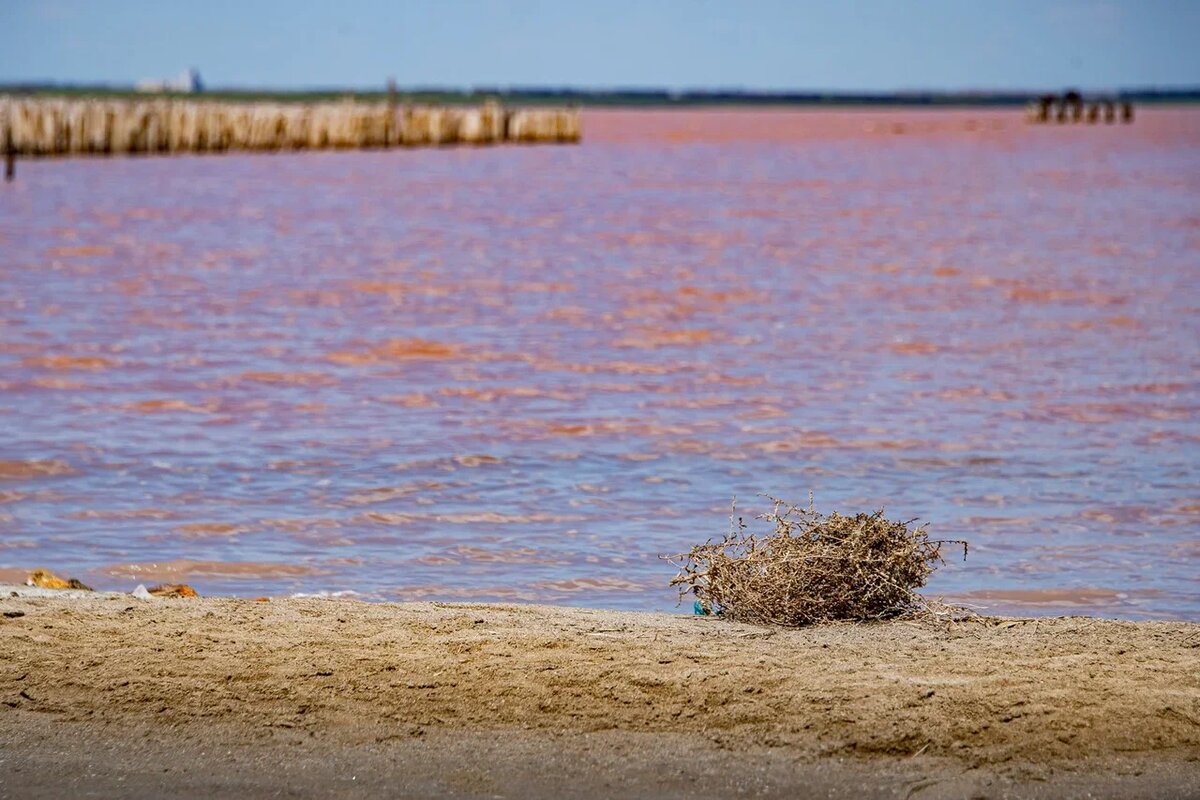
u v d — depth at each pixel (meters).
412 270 83.06
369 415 42.16
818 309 66.94
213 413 42.28
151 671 18.08
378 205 134.25
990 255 92.75
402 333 58.41
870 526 21.27
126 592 24.48
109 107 186.38
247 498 32.81
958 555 28.48
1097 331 59.94
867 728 16.42
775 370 50.28
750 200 145.75
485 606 21.69
